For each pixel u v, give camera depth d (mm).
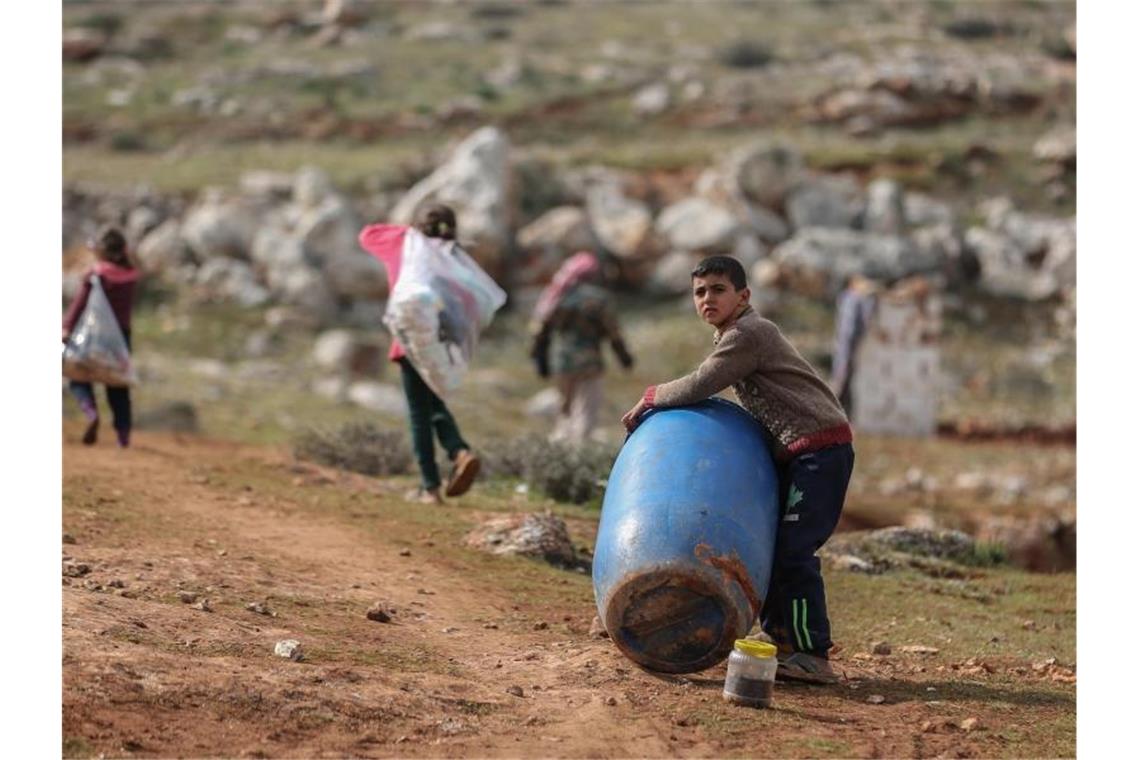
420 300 26703
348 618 18859
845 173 116062
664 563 16234
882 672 18656
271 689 14680
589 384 42719
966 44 186250
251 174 104812
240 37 179000
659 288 95625
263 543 23266
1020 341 92375
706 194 102188
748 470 16828
